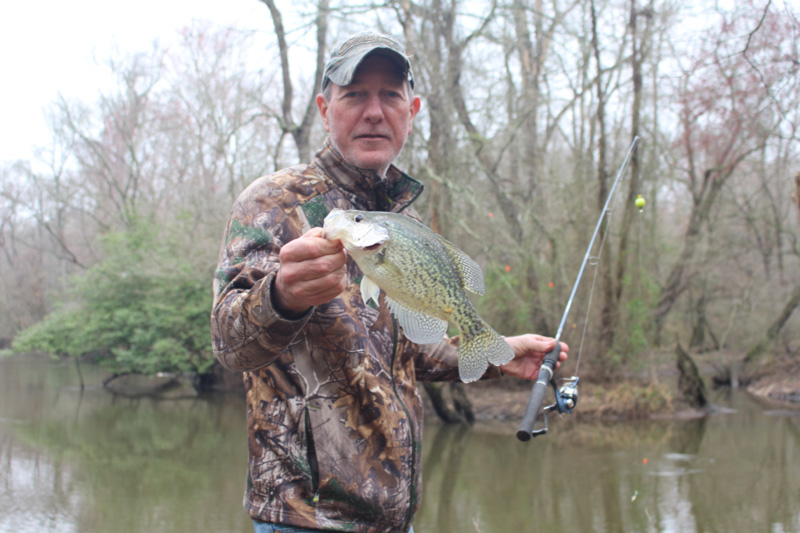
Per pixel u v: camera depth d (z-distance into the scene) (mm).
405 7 13789
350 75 2096
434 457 11188
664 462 10547
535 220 14906
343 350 1984
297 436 1941
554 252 15016
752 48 10227
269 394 1971
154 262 20203
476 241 15273
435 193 14078
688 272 18891
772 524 7461
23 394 19688
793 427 13203
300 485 1920
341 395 1978
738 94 11781
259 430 1965
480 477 9898
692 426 13422
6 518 8133
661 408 14352
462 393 14250
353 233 1573
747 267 22141
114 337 19938
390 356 2119
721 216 20703
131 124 32875
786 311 18672
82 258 36875
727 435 12492
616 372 14719
